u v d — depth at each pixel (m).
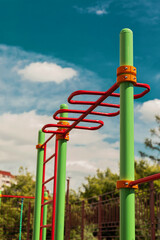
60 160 5.16
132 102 2.98
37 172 6.36
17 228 18.33
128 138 2.90
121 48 3.11
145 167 21.11
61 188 5.04
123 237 2.77
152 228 5.97
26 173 25.94
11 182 25.67
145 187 19.55
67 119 4.71
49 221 18.44
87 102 4.10
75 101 4.06
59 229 4.89
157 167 20.53
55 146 5.54
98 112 4.58
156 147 20.23
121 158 2.91
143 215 7.12
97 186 26.16
